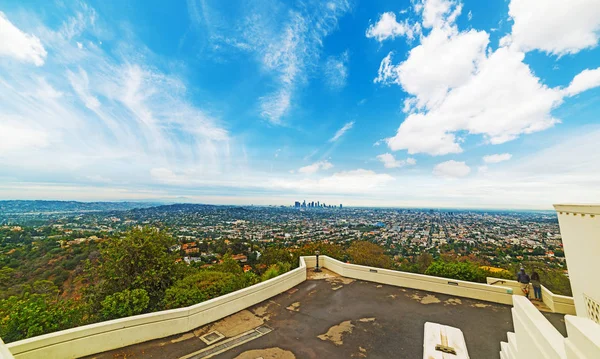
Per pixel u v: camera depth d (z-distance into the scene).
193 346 4.82
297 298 7.36
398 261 16.42
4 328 4.94
